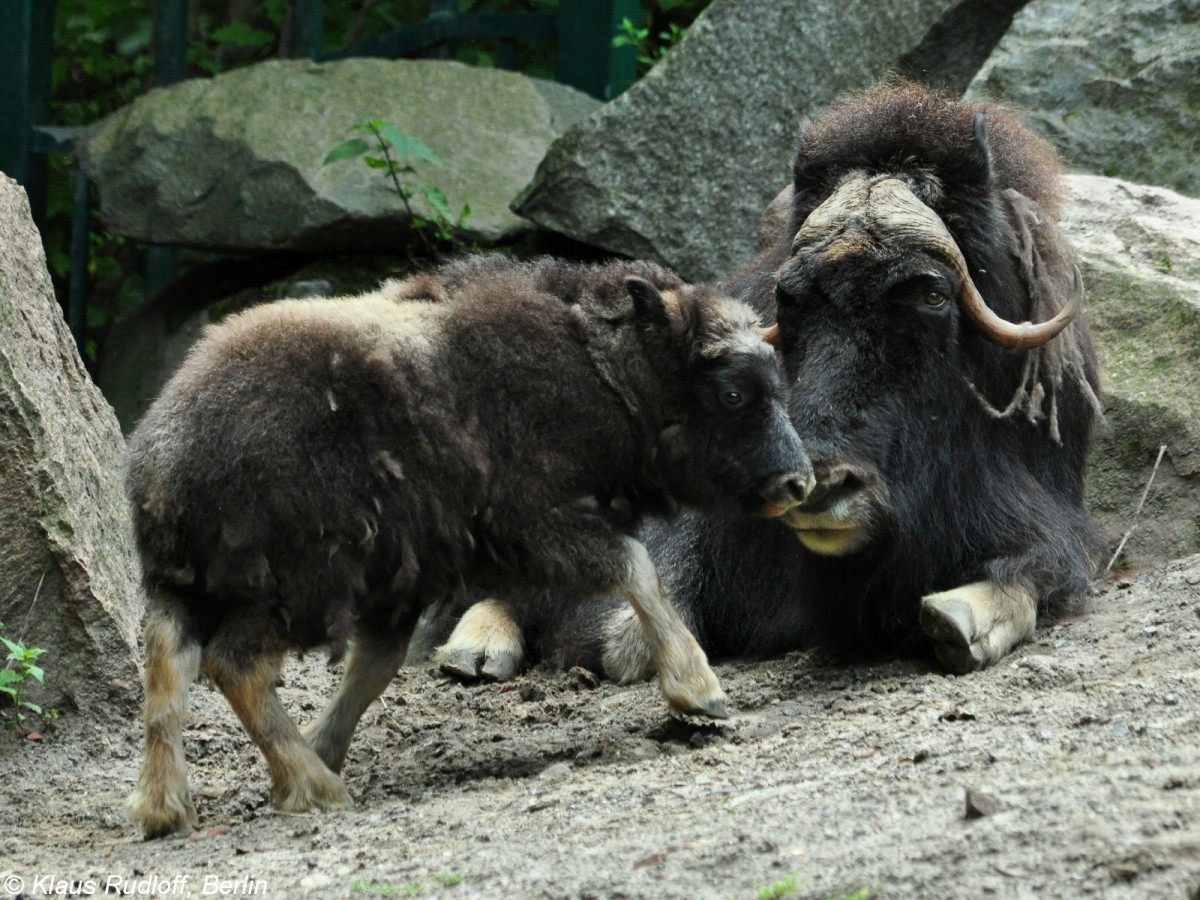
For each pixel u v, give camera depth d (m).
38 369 18.25
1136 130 27.27
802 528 16.31
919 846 9.66
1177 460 20.83
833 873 9.45
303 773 13.62
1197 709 12.30
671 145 29.66
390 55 37.84
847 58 29.12
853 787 11.51
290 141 32.56
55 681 17.44
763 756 13.35
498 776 14.66
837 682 16.83
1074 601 17.75
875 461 16.16
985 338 17.06
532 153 33.09
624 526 14.83
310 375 13.16
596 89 35.50
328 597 13.10
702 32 29.61
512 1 41.06
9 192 18.92
